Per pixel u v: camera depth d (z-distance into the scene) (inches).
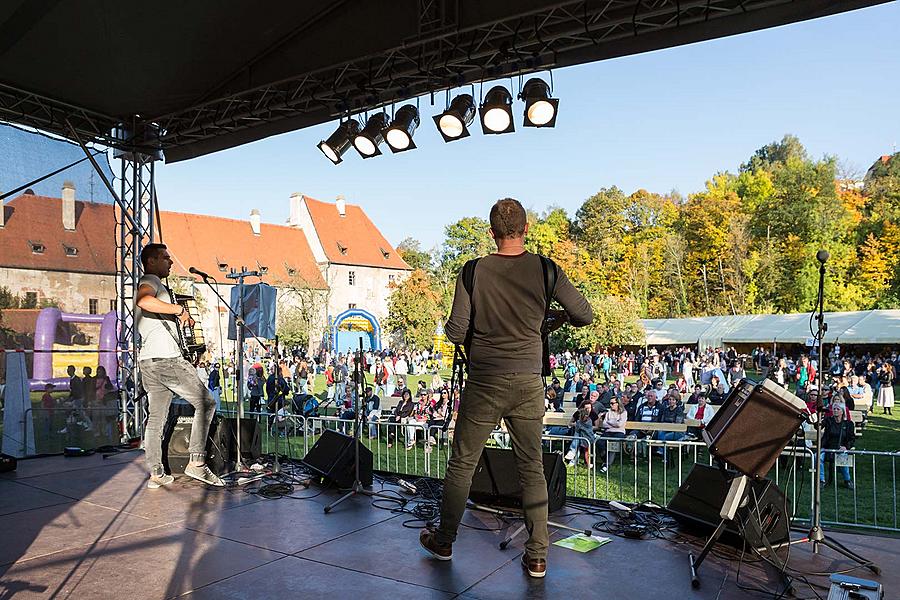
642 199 2156.7
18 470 226.4
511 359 123.4
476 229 1806.1
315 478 207.2
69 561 133.7
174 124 285.1
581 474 374.9
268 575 126.2
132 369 290.7
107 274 284.7
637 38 192.5
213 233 1916.8
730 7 177.3
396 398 567.8
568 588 120.8
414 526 159.6
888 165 1908.2
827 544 142.7
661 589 121.0
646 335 1376.7
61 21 207.0
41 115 271.1
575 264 1915.6
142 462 240.7
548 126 211.8
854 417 450.3
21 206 256.5
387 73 226.7
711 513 150.8
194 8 206.8
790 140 2605.8
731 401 141.2
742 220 1731.1
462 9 202.2
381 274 2223.2
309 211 2145.7
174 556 137.2
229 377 898.1
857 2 164.4
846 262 1630.2
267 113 259.4
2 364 247.3
